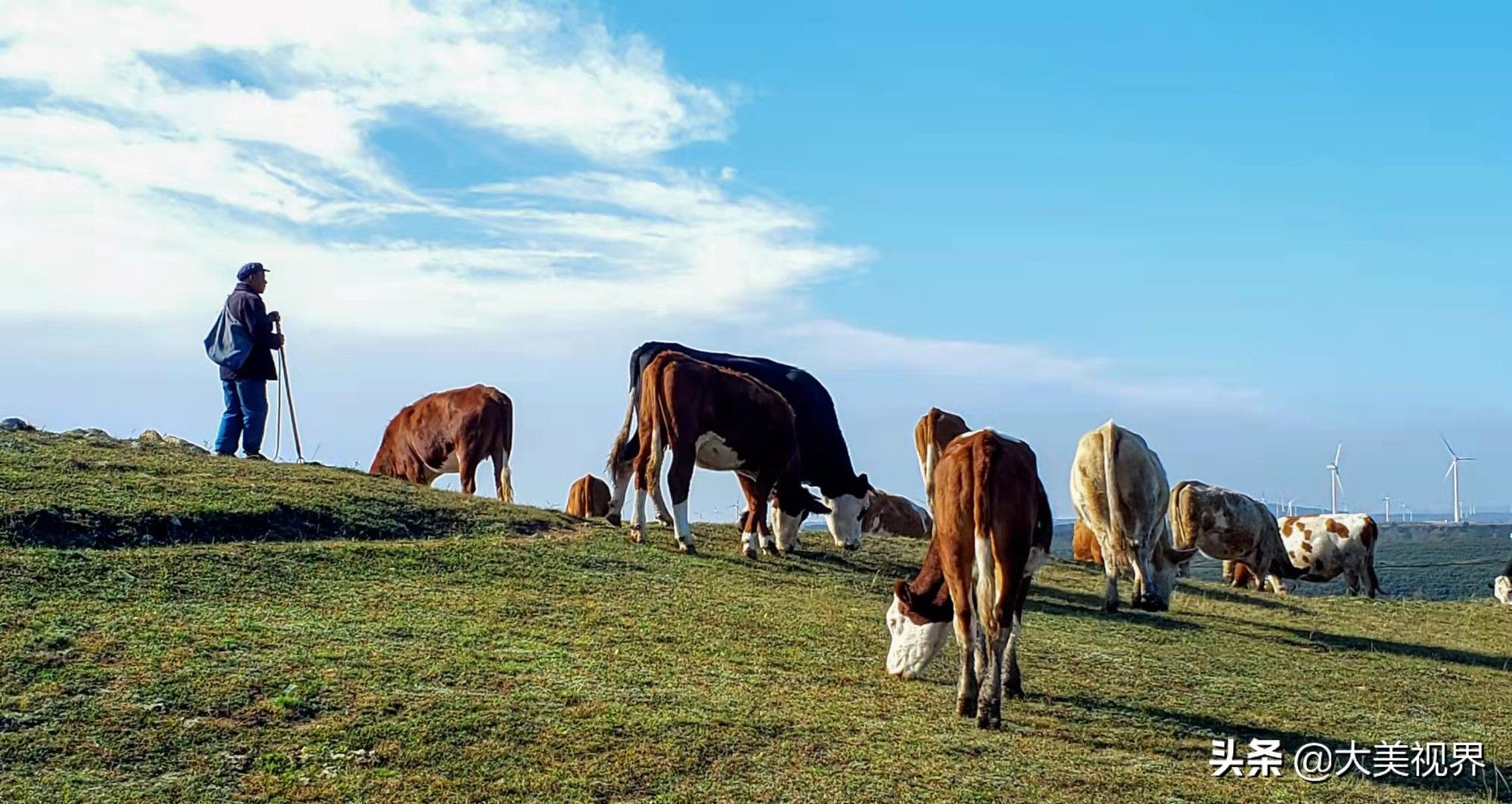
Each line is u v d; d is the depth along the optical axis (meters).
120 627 10.65
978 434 10.47
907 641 11.55
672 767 8.71
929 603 11.51
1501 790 10.23
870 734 9.71
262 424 19.06
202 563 12.93
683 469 17.17
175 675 9.62
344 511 15.80
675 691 10.34
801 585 15.84
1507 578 23.78
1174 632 15.54
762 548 18.59
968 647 10.34
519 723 9.22
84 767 8.20
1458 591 36.81
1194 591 20.38
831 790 8.52
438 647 10.99
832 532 19.67
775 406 17.75
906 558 19.59
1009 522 10.08
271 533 14.74
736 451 17.55
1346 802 9.37
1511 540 60.47
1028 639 13.98
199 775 8.20
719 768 8.78
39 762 8.20
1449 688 13.92
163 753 8.45
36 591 11.41
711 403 17.33
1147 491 16.73
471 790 8.18
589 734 9.12
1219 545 23.38
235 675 9.71
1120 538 16.69
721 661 11.55
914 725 10.08
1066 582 19.16
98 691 9.25
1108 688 12.09
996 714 10.19
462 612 12.35
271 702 9.26
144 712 8.96
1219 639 15.38
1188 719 11.31
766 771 8.77
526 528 17.05
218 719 8.97
